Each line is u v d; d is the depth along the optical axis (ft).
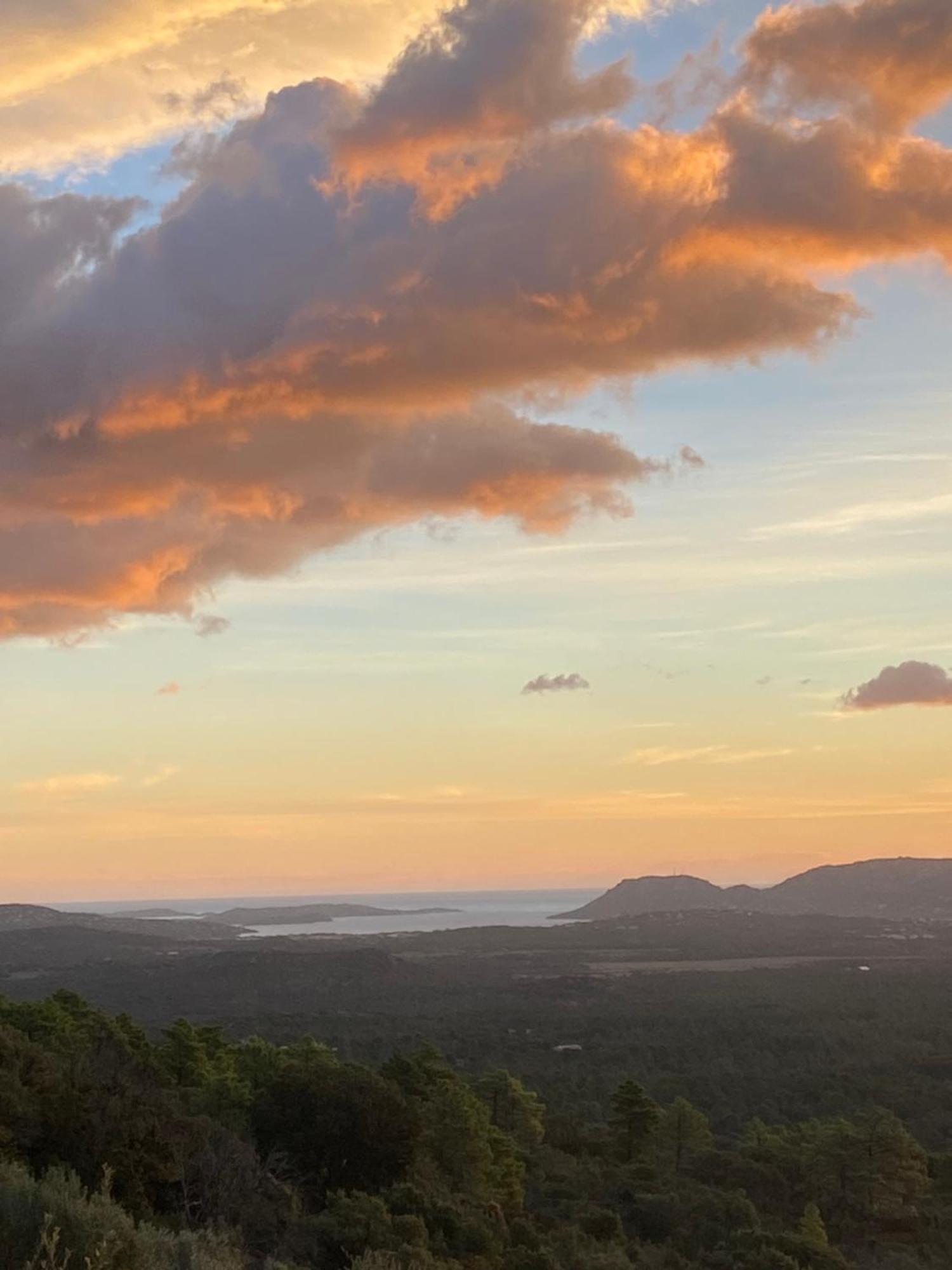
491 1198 164.55
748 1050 433.07
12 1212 56.13
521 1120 240.53
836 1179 223.10
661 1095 340.80
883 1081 355.77
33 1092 90.38
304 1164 140.97
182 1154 96.89
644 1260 161.79
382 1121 144.66
